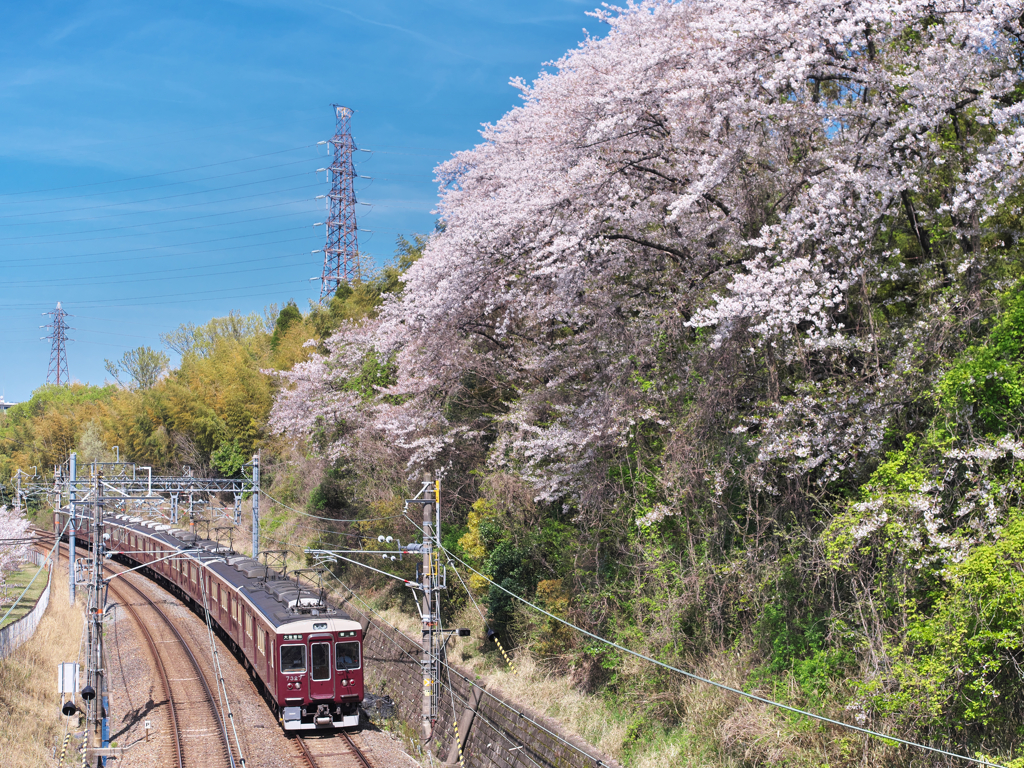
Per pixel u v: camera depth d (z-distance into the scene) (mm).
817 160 14148
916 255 14305
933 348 11836
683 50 14750
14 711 18781
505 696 16875
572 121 16016
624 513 16156
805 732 11227
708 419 14383
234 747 17594
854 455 12148
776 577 12734
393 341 21562
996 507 10133
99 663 19219
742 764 12062
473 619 20875
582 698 15914
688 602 14102
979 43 11266
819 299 12148
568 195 16094
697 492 14461
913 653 10406
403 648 22234
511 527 19453
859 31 12453
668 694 13992
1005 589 9047
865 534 10680
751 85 14008
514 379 21766
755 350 13977
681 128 15484
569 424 17203
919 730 10125
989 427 10820
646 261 17422
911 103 12289
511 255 17234
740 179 15344
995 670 9453
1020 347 10516
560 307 17359
